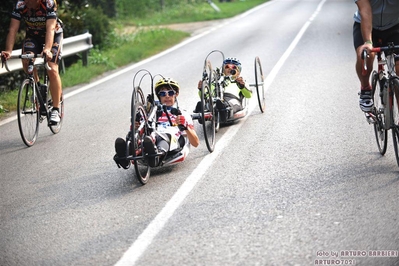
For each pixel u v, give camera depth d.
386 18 6.32
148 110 6.60
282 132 7.92
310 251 4.44
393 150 6.82
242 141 7.60
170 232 4.93
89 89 12.27
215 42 19.09
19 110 7.82
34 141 8.22
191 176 6.33
